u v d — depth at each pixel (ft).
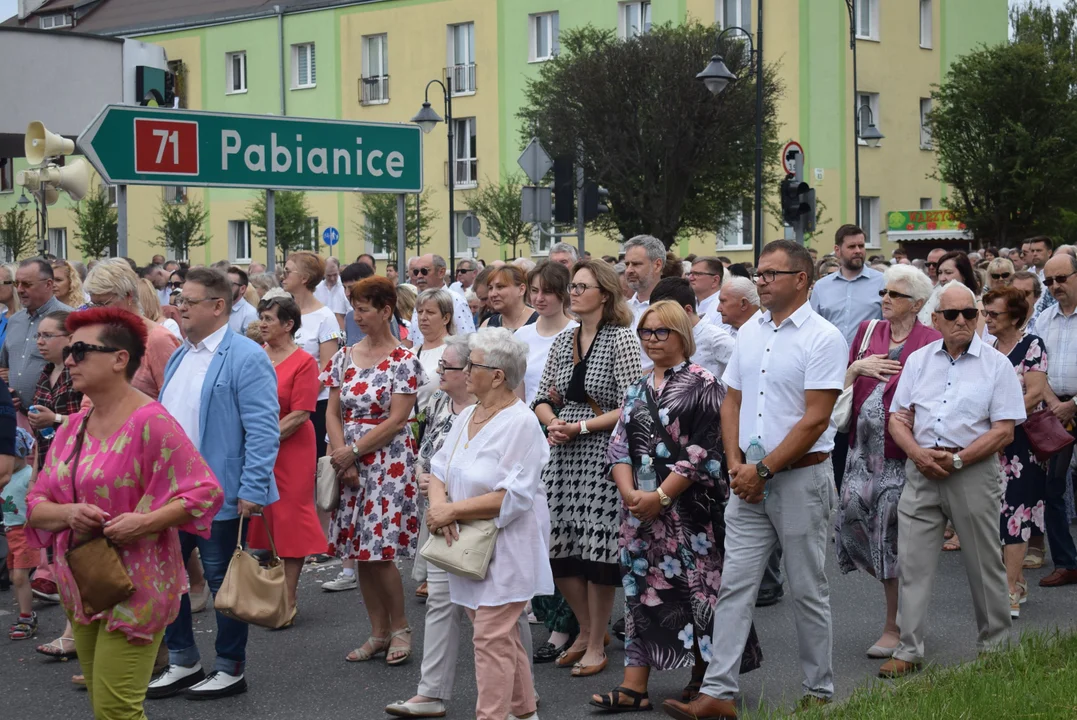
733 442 18.79
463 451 17.57
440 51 132.67
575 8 124.88
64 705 19.92
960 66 112.06
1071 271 28.02
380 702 19.95
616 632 23.38
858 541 22.56
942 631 23.59
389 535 21.91
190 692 20.04
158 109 35.22
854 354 23.38
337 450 22.30
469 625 24.84
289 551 23.86
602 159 98.53
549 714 19.07
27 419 26.71
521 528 17.39
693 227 103.45
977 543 21.11
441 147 133.80
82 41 52.26
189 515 14.61
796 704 18.67
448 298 26.89
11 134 50.72
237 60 145.18
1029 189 106.83
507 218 115.65
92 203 136.77
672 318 18.95
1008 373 21.02
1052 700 17.26
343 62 137.90
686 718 18.33
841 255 33.88
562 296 23.25
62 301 28.09
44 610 26.22
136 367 14.98
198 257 148.05
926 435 21.11
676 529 18.86
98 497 14.49
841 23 117.60
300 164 37.88
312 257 33.71
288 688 20.68
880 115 123.85
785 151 56.90
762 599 25.72
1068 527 27.50
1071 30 192.44
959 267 31.78
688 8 119.14
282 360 24.23
